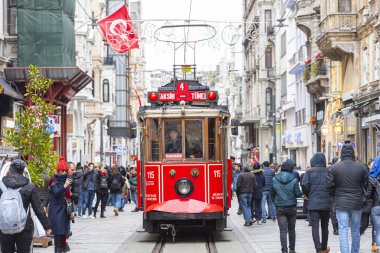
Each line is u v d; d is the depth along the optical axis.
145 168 21.17
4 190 12.36
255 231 23.94
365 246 18.69
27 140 18.39
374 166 16.33
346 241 14.77
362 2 37.66
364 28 36.94
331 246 18.81
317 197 16.12
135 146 111.88
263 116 82.50
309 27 52.28
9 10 38.00
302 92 60.66
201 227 21.94
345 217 14.77
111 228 26.27
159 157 21.06
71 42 40.19
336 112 41.78
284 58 72.00
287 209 16.73
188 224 21.44
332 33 38.66
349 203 14.70
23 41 37.59
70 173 25.19
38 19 37.66
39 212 12.65
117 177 32.88
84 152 61.06
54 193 16.73
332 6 38.81
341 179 14.75
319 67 49.00
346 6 38.91
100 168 34.22
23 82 34.31
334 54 41.16
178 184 20.92
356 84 38.75
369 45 36.47
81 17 52.72
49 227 12.79
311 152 57.59
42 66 37.69
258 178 26.33
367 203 17.31
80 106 56.97
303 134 59.91
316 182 16.19
